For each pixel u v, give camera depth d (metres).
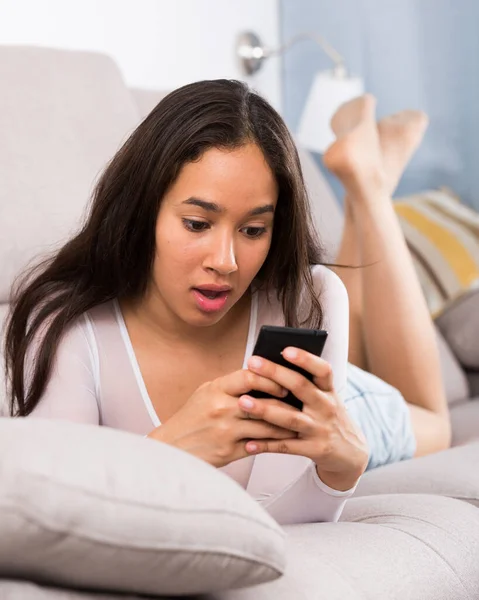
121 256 1.21
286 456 1.28
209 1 3.05
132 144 1.17
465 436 2.17
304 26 3.40
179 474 0.86
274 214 1.22
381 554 1.15
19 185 1.84
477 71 3.27
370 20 3.37
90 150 1.99
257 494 1.29
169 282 1.16
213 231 1.12
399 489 1.60
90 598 0.85
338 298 1.34
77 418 1.21
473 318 2.60
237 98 1.14
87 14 2.68
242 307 1.32
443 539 1.25
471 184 3.32
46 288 1.27
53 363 1.22
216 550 0.85
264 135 1.13
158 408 1.27
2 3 2.47
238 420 1.08
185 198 1.11
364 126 2.18
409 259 2.13
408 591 1.11
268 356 1.06
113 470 0.83
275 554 0.89
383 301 2.08
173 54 2.94
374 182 2.12
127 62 2.80
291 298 1.28
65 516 0.79
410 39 3.34
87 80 2.08
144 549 0.82
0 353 1.49
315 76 3.24
